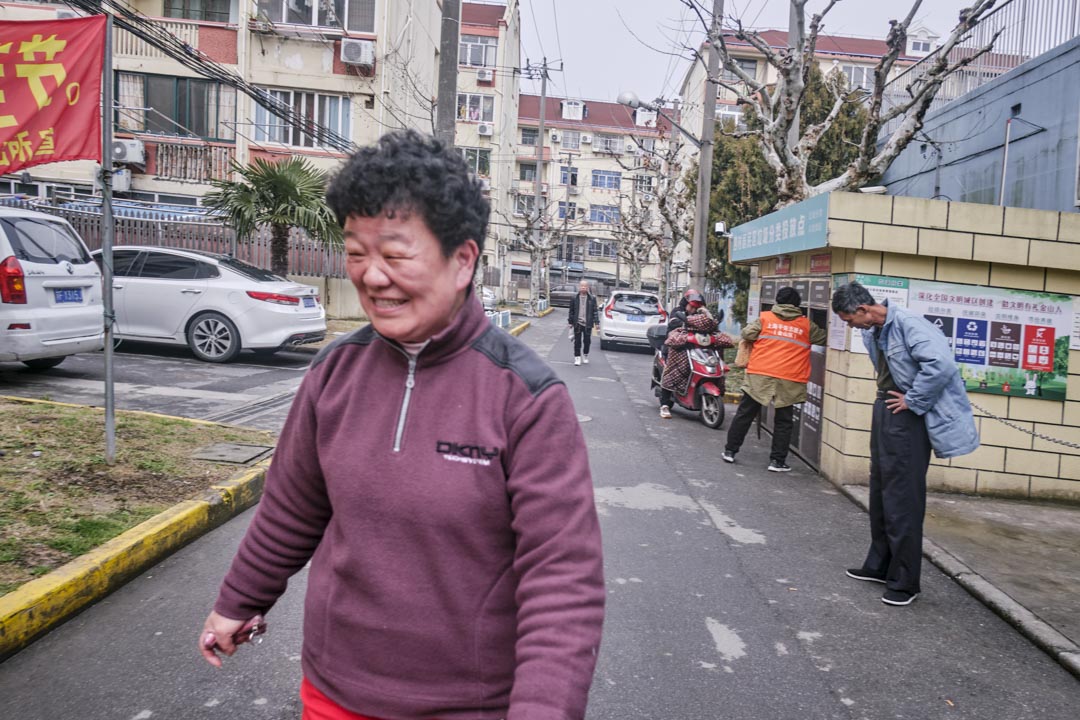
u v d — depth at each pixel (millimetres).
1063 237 6832
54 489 4852
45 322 8172
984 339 6949
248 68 21875
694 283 16562
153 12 21969
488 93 42188
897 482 4516
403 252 1402
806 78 10805
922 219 6785
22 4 19188
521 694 1312
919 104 10656
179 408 8242
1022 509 6652
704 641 3900
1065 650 3865
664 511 6148
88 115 4855
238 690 3193
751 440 9430
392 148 1454
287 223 15766
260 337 11477
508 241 46031
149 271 11734
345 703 1473
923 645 4004
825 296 7664
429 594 1431
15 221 8109
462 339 1489
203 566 4461
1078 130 10680
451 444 1431
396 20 22984
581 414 10367
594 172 61875
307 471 1637
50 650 3439
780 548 5418
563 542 1394
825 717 3256
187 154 21938
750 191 19672
